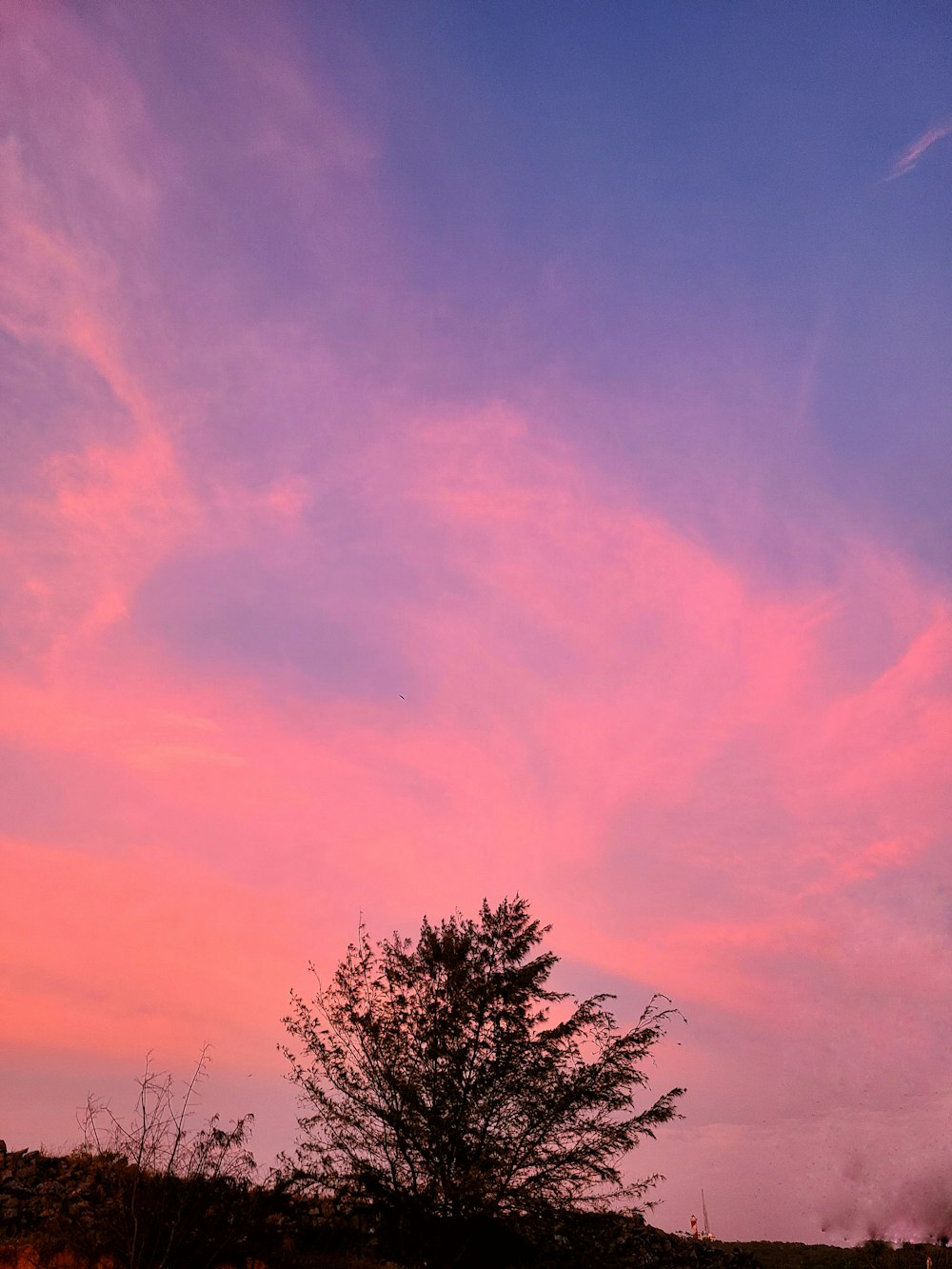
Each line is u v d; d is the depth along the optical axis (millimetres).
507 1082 25578
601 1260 25188
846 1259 37062
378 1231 24328
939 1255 35562
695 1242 32156
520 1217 24484
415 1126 24703
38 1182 21594
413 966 26984
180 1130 19609
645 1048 26156
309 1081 25797
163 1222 18484
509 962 27016
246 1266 19797
